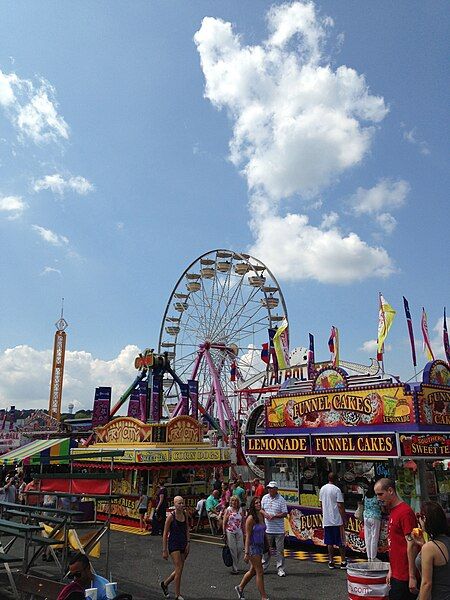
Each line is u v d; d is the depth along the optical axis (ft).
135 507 61.16
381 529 39.32
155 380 79.30
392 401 43.11
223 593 33.32
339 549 43.19
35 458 67.21
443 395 44.34
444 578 17.71
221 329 129.80
